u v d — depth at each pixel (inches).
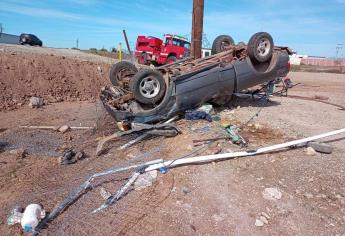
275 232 154.9
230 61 334.3
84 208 175.3
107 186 197.0
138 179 199.8
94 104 468.1
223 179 199.0
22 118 372.2
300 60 2492.6
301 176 202.1
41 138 297.6
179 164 216.5
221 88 325.1
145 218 164.6
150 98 285.6
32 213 162.6
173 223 160.2
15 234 156.9
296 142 243.8
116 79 345.7
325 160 225.9
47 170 225.0
